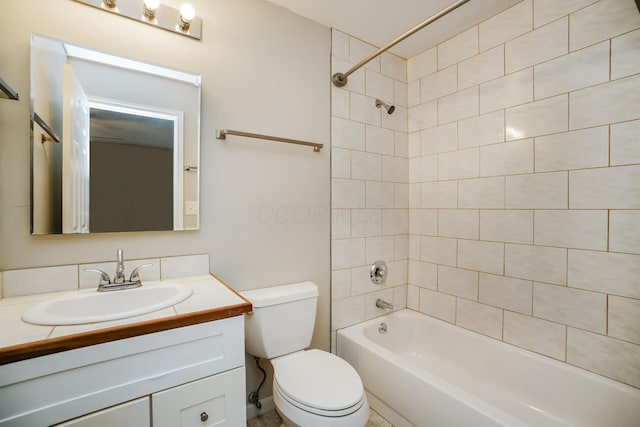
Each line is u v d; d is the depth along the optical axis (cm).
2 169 102
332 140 183
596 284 134
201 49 139
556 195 146
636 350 123
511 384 158
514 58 161
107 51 118
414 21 177
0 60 102
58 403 71
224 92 145
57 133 110
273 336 141
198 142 137
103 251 118
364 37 194
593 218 134
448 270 197
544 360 148
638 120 121
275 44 161
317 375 125
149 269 127
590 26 134
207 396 92
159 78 129
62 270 111
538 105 152
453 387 124
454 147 192
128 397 79
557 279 146
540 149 151
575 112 139
